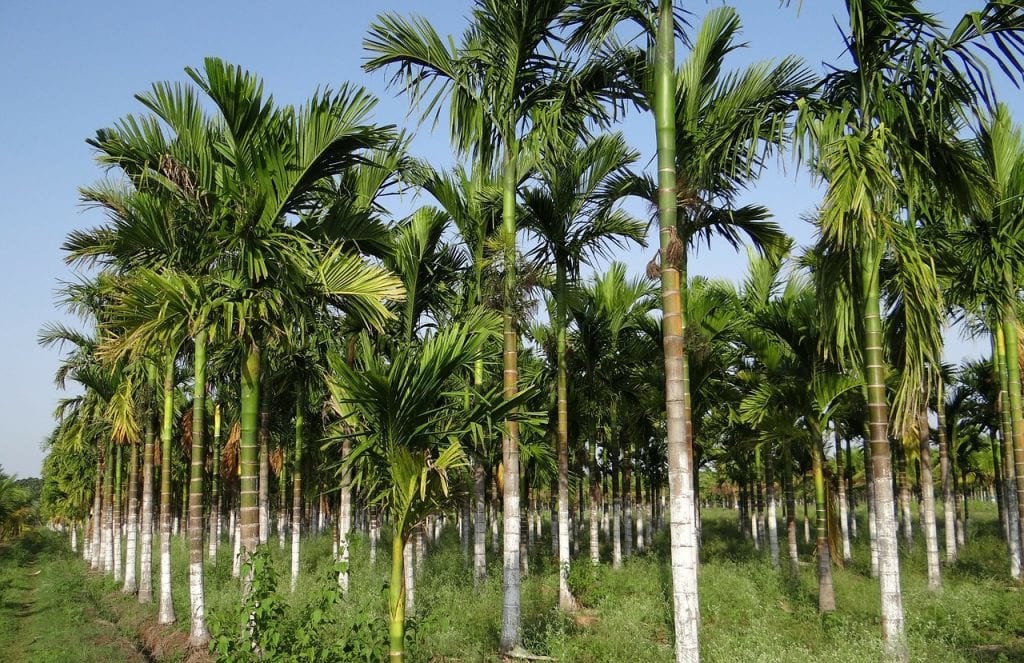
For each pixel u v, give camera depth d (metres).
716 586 13.76
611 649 10.02
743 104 10.70
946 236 11.81
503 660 9.69
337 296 9.38
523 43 10.64
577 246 13.29
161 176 9.72
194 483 11.95
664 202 7.83
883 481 8.52
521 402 7.01
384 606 8.35
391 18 10.55
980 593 13.17
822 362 13.30
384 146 9.54
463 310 13.38
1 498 46.12
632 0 8.41
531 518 31.48
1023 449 13.66
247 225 8.82
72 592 21.88
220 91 8.82
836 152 8.19
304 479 26.97
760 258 17.08
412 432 6.65
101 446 27.91
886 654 8.09
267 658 7.04
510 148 10.90
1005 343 14.19
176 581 21.56
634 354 16.55
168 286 8.41
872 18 8.67
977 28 7.87
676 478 7.29
